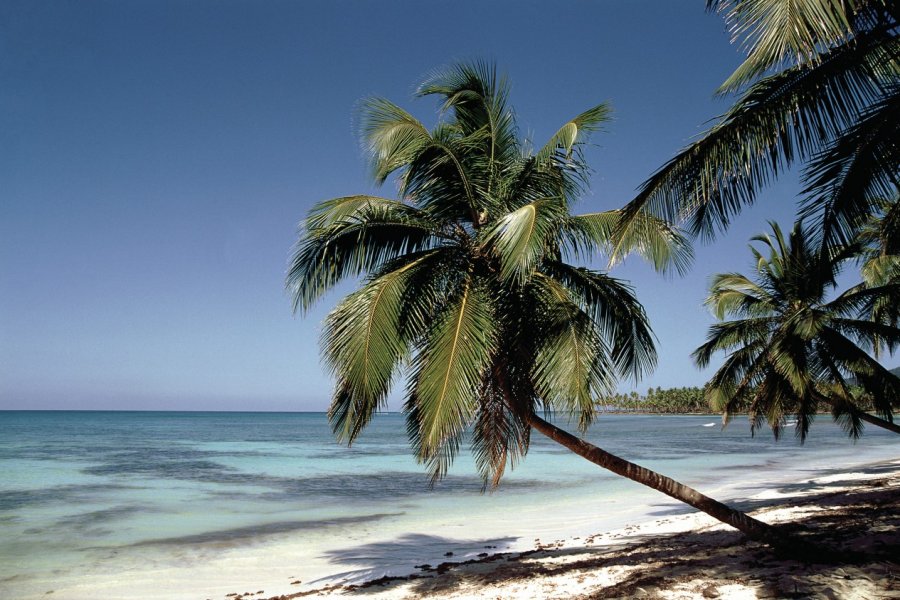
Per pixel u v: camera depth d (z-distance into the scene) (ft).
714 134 19.62
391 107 28.60
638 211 21.02
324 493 71.56
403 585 30.99
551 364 25.08
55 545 44.27
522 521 52.54
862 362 54.85
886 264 54.60
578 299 28.99
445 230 30.04
